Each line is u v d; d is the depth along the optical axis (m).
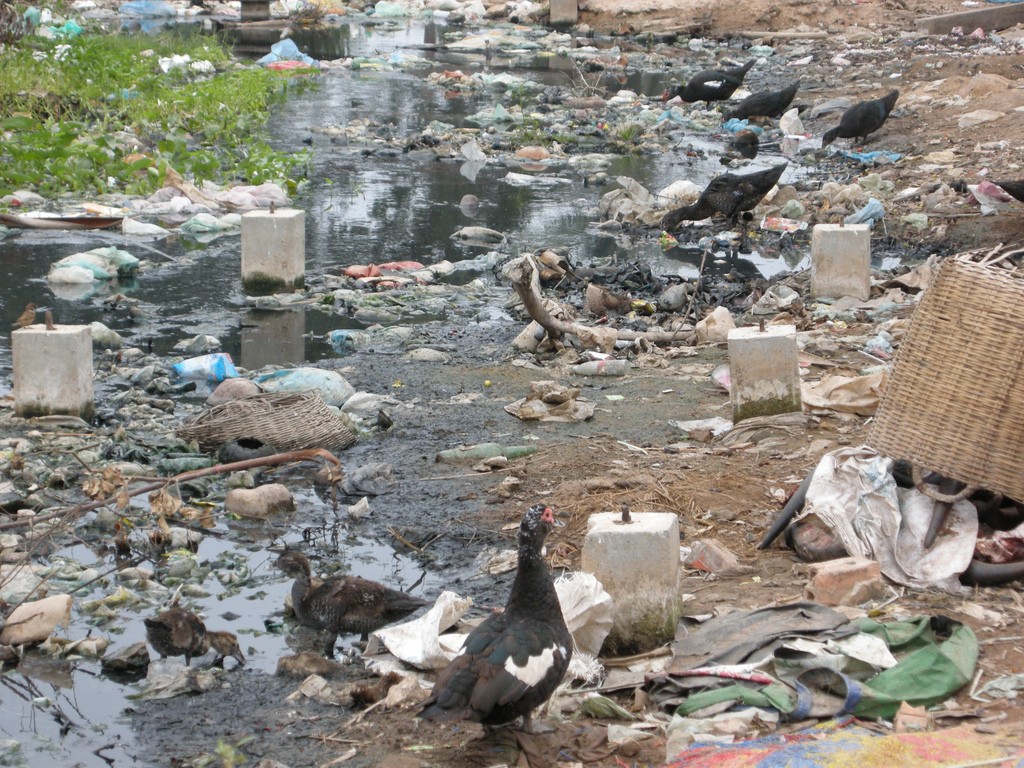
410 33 25.19
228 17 25.86
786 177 13.35
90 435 8.85
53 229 11.37
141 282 10.64
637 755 7.23
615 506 8.28
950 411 7.79
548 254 10.83
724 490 8.37
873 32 23.55
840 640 7.46
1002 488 7.77
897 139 14.75
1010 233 11.31
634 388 9.38
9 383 9.33
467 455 8.73
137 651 7.68
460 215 12.03
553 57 22.58
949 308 7.79
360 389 9.38
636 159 14.71
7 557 8.09
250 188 12.11
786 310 10.23
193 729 7.43
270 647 7.76
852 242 10.29
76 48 16.44
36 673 7.65
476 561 8.12
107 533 8.28
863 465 7.91
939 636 7.53
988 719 7.24
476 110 17.34
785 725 7.28
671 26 24.44
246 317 10.23
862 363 9.42
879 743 7.10
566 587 7.52
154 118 14.73
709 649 7.50
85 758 7.34
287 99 17.67
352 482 8.53
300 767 7.28
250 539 8.27
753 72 20.62
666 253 11.36
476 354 9.80
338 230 11.66
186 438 8.78
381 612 7.76
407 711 7.43
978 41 22.30
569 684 7.45
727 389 9.30
